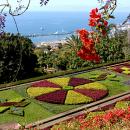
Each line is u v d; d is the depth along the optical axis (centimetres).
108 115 1362
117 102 2420
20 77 3847
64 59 4494
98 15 758
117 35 3347
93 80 3184
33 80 3159
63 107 2369
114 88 2917
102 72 3516
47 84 2997
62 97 2564
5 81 3684
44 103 2455
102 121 1331
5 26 762
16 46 3625
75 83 3020
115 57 3903
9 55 3634
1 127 1978
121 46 3694
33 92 2717
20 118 2144
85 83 3052
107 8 716
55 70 4556
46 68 4719
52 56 4738
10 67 3672
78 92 2722
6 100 2542
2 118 2144
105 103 2473
